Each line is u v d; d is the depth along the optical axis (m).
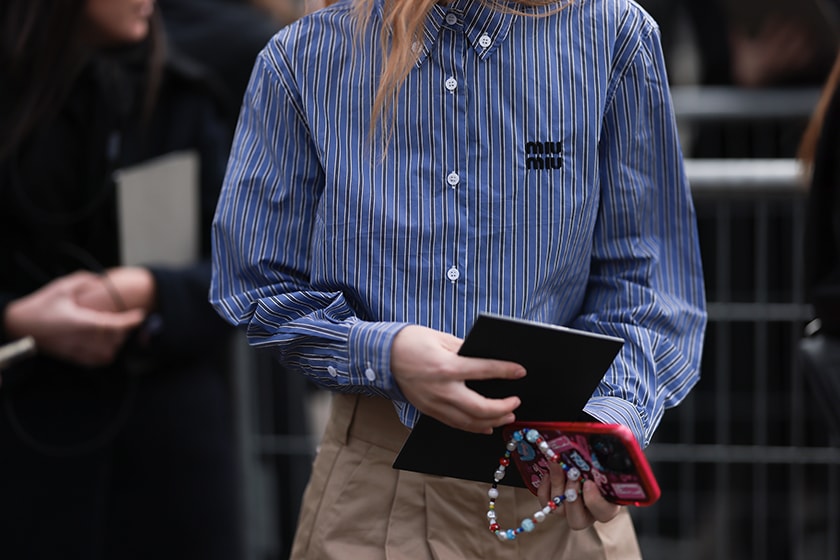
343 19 4.54
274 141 4.68
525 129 4.42
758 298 8.23
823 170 6.02
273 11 9.65
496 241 4.44
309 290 4.62
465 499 4.68
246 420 8.16
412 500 4.73
